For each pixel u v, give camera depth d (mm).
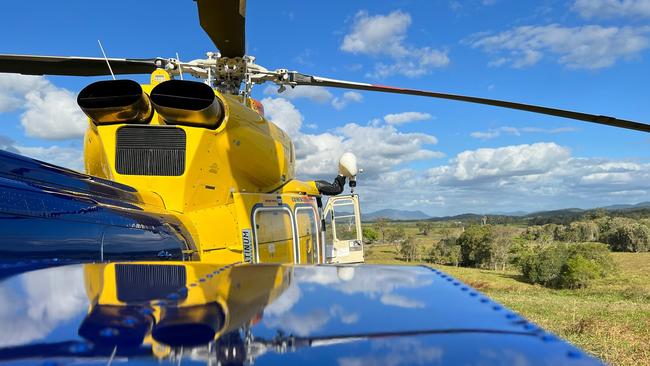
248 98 5773
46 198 2389
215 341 1081
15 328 1168
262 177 5246
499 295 19109
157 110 4055
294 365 950
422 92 6117
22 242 2111
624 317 11070
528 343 1075
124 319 1241
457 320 1240
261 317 1252
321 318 1249
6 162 2260
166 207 3990
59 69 5672
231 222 4516
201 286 1621
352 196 9250
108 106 3988
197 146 4098
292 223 5957
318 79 6223
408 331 1145
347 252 9016
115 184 3250
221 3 3697
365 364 946
